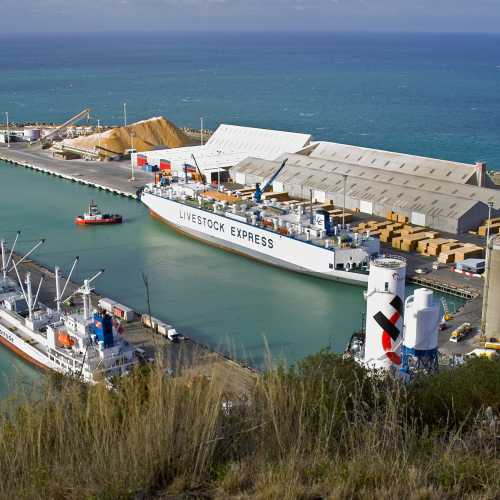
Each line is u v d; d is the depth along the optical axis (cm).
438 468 1798
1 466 1833
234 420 2009
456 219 10275
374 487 1725
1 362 6400
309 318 7538
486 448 1898
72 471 1789
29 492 1741
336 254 8594
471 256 9119
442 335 6731
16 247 10219
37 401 2162
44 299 7844
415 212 10825
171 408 1867
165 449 1819
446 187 11531
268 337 6981
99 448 1838
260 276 9062
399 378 2678
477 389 2552
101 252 10062
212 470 1809
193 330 7144
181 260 9750
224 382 2331
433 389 2566
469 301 7725
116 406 2052
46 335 6309
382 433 1986
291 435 1930
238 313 7669
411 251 9625
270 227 9656
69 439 1922
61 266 9338
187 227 10931
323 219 9212
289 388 2138
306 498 1684
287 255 9162
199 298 8156
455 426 2341
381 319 4712
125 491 1709
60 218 12044
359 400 2236
